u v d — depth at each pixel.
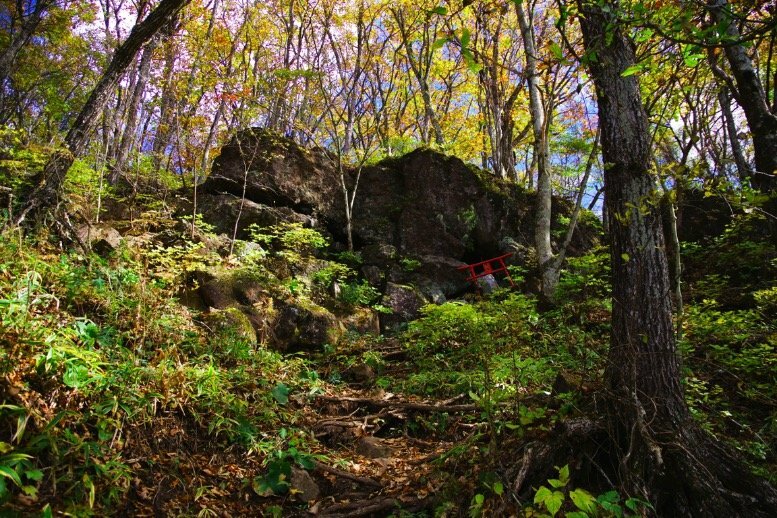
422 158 12.09
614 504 2.34
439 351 7.07
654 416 2.88
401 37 16.75
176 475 3.36
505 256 10.88
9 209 5.28
